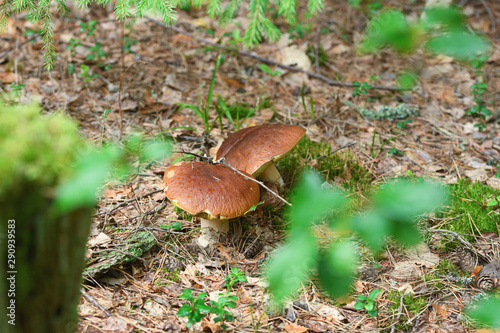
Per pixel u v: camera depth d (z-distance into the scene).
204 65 6.53
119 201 3.97
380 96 6.09
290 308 2.97
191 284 3.17
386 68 6.78
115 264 3.17
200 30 7.11
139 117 5.26
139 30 7.12
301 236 1.41
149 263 3.35
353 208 3.67
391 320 2.92
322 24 7.85
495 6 8.56
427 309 3.02
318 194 1.33
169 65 6.37
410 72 1.90
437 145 5.17
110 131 4.90
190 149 4.73
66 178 1.63
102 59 6.29
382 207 1.32
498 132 5.44
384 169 4.66
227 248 3.52
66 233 1.75
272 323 2.86
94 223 3.64
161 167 4.44
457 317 2.94
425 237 3.67
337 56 7.05
